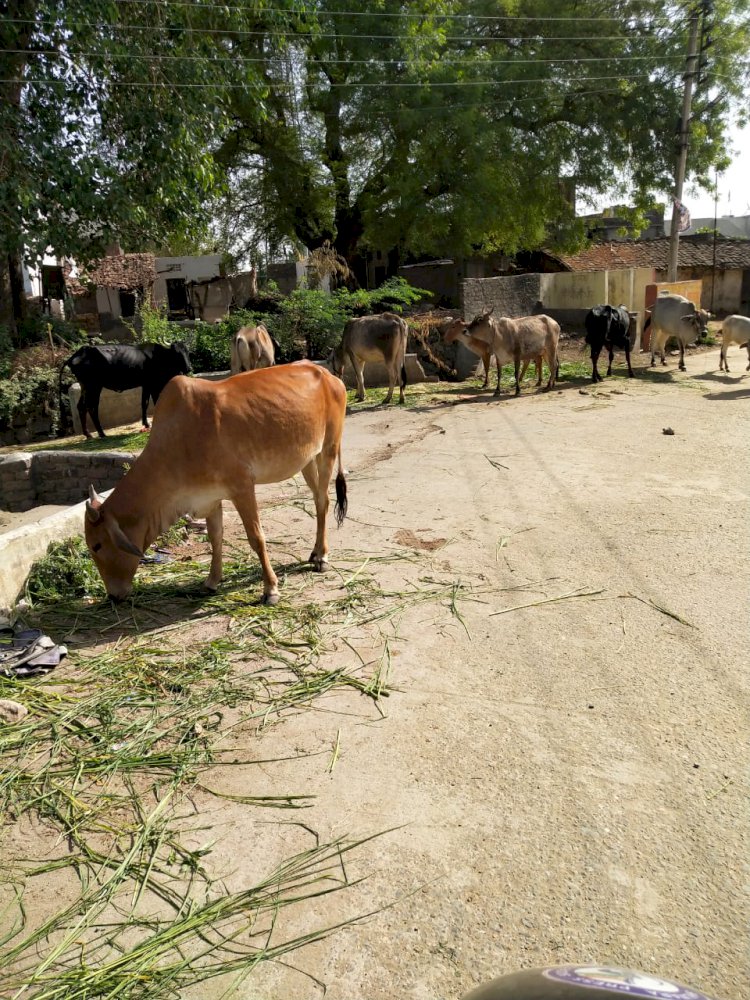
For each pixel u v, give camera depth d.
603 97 21.52
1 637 4.60
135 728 3.66
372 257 28.00
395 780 3.19
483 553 5.82
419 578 5.38
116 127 12.99
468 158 20.41
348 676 4.05
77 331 16.19
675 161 21.59
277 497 7.84
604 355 18.41
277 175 21.08
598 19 21.39
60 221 12.70
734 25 21.22
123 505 4.77
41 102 12.72
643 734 3.43
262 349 11.85
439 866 2.71
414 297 17.19
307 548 6.14
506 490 7.50
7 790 3.26
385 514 6.96
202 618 4.87
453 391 14.59
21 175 11.73
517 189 21.78
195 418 4.70
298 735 3.55
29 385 12.70
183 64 12.84
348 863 2.75
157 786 3.25
